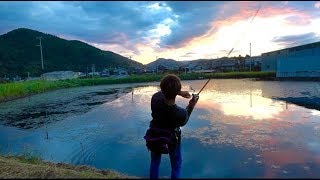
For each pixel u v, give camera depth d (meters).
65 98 35.62
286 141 9.98
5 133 14.45
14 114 22.53
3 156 7.83
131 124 15.02
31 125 16.92
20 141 12.47
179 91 3.63
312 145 9.38
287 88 36.81
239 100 25.38
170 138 3.66
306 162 7.34
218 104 22.31
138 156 8.93
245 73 74.12
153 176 3.65
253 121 14.52
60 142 11.95
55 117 19.92
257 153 8.29
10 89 36.72
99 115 19.44
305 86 38.84
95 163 8.48
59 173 4.35
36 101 32.53
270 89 36.59
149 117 17.22
